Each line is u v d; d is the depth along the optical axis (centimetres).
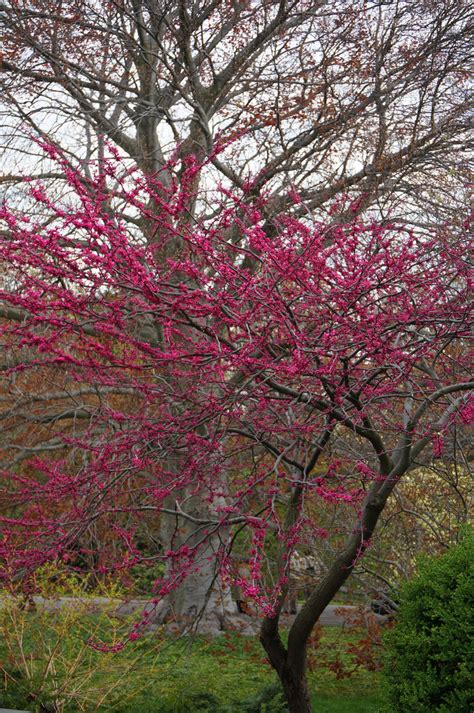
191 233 514
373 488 608
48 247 439
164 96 1202
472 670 595
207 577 1147
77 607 743
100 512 551
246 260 846
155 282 461
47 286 466
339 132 1196
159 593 537
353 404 546
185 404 632
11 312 866
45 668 726
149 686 788
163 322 491
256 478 619
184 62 1238
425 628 636
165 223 495
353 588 987
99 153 1247
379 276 521
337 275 531
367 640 893
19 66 1160
